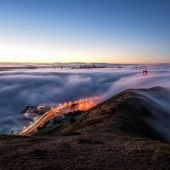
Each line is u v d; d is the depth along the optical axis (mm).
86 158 12477
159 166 11562
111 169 10953
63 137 19188
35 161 11977
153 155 13109
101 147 14930
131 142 17094
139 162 12039
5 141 17016
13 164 11641
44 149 14234
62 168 11000
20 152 13617
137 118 42719
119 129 28375
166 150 13969
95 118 37562
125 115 39750
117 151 13984
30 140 17250
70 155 13008
